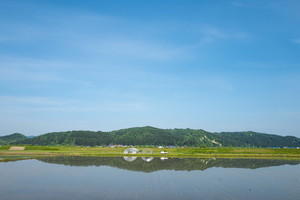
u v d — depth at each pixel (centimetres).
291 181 5228
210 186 4538
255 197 3722
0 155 11219
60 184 4566
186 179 5278
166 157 10950
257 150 13938
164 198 3522
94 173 6003
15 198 3472
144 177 5447
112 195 3662
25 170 6506
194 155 11762
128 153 13200
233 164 8281
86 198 3469
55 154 11731
